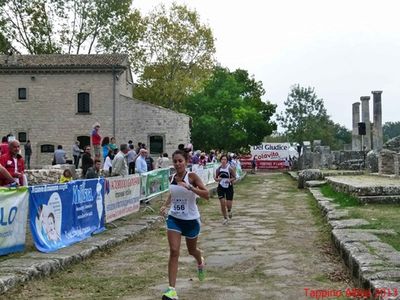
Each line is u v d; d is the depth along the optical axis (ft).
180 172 23.59
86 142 136.26
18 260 28.43
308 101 329.52
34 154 136.46
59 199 34.71
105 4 164.25
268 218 53.57
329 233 40.55
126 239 40.45
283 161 202.59
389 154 84.84
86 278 27.73
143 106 136.98
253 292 24.02
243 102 177.06
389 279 21.63
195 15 174.81
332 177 88.63
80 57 140.87
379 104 125.39
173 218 23.30
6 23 158.92
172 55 174.81
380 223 38.63
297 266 29.86
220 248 36.58
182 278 27.32
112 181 46.14
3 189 29.07
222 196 50.96
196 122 169.89
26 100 136.77
